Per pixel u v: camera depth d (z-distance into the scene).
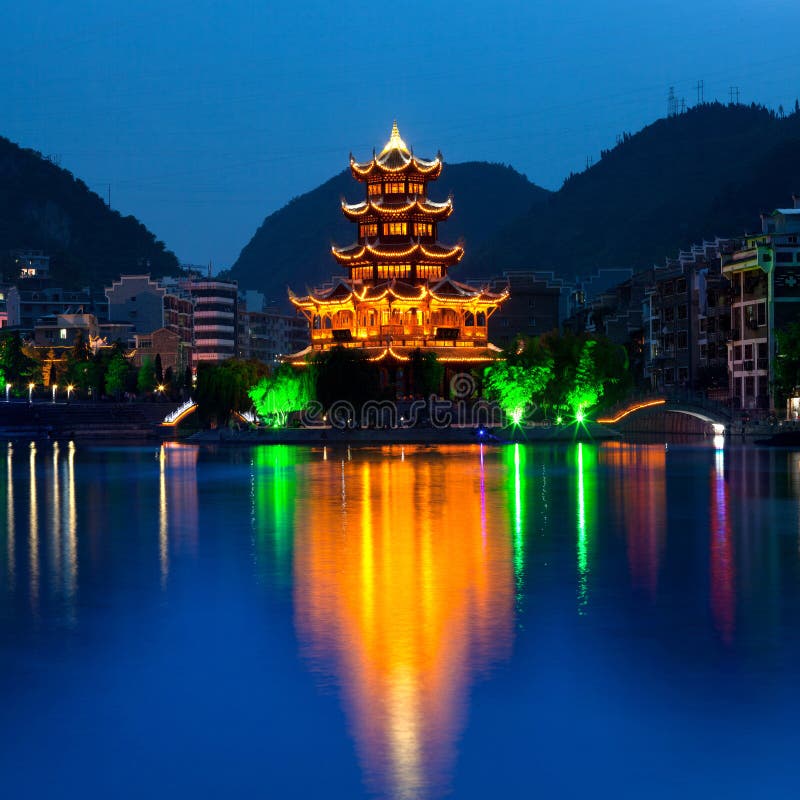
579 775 24.39
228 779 24.33
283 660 32.91
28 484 95.56
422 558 51.31
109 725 27.50
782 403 159.12
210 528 63.53
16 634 36.62
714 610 39.38
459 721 27.53
